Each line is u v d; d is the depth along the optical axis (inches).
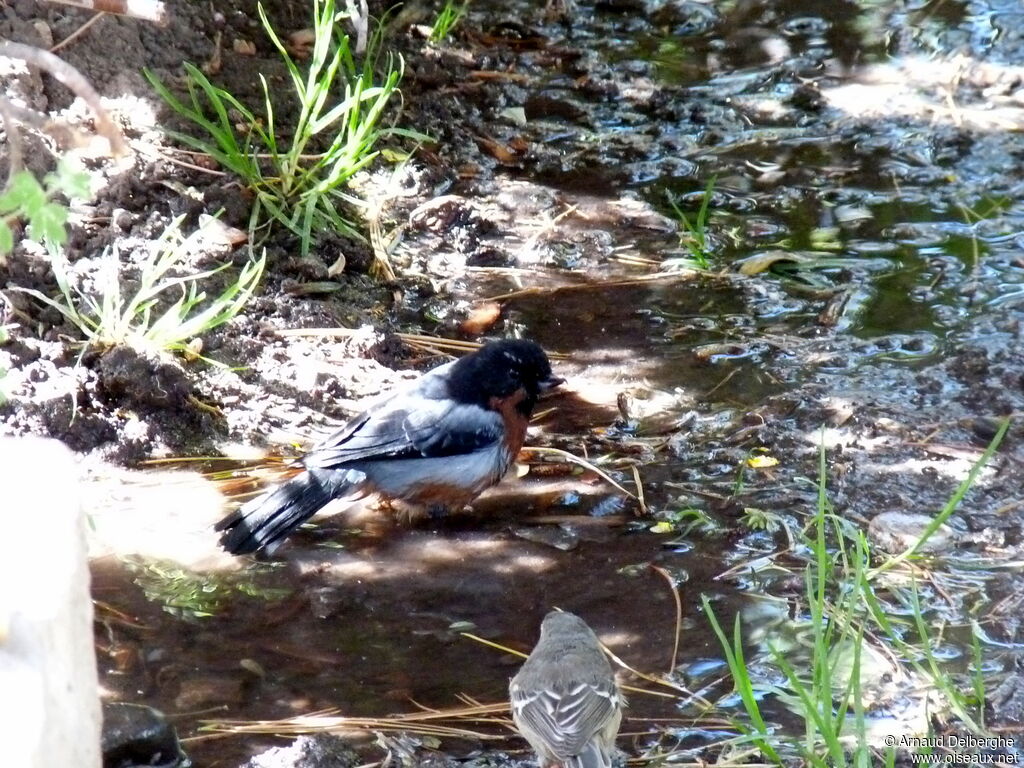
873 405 258.7
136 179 291.3
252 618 202.8
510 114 365.4
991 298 293.4
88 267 270.1
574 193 335.9
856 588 184.7
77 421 240.8
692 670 192.4
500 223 323.0
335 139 328.2
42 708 99.7
